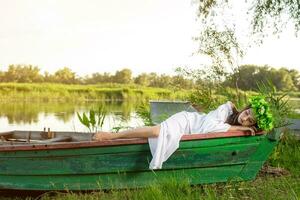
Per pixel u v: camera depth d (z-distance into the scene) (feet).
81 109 99.19
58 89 162.50
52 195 23.03
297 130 36.91
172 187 21.27
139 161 21.97
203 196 21.34
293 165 28.71
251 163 22.97
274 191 22.62
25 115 79.36
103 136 22.71
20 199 23.24
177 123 22.12
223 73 41.86
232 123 22.95
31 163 22.85
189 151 21.97
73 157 22.22
